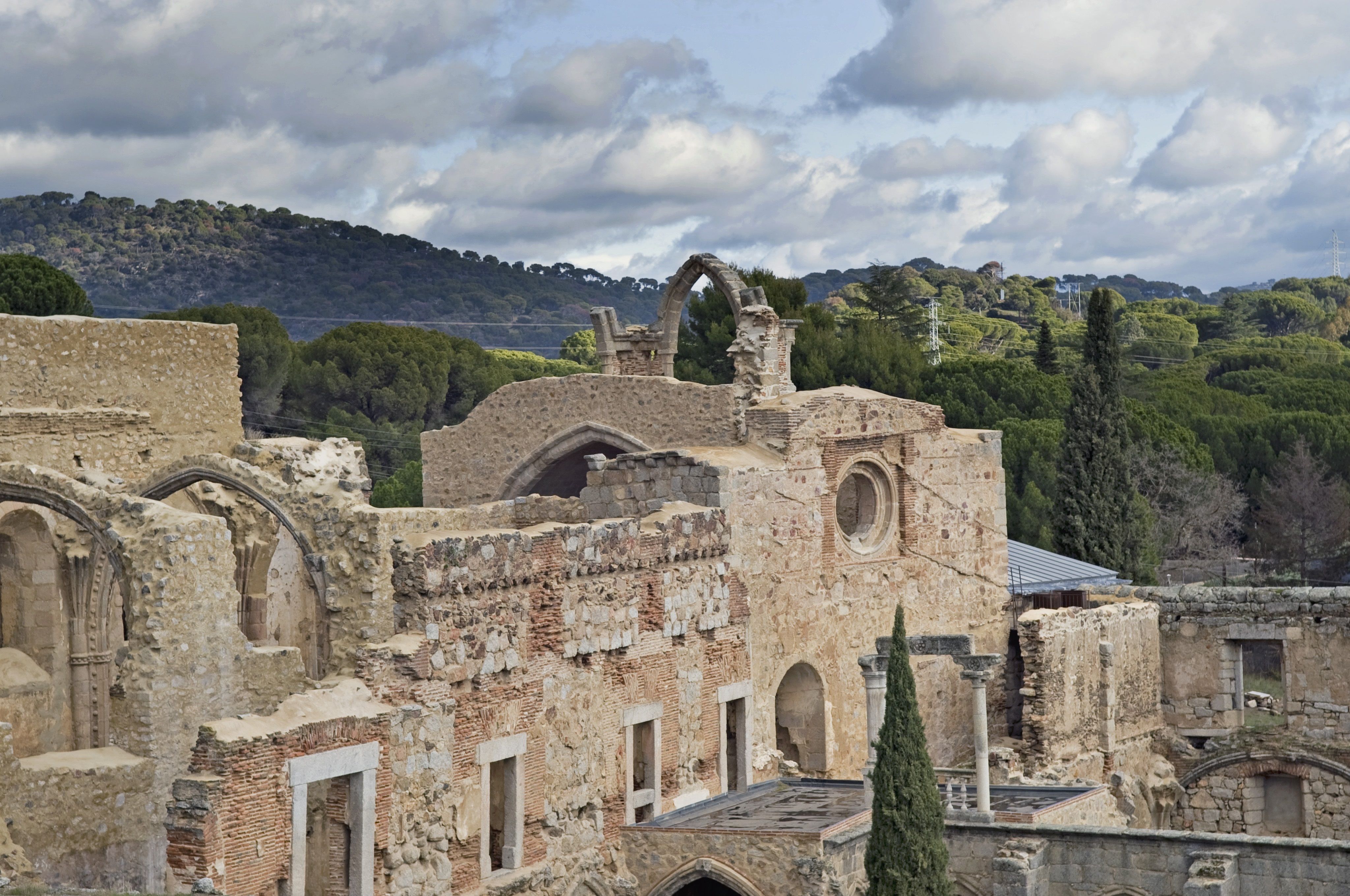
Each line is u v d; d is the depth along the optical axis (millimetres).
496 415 63875
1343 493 122875
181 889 34562
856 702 57469
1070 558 75625
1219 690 66250
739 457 54125
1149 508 103188
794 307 112875
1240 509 122062
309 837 39906
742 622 52469
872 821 40031
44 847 35562
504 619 43000
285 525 41406
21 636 46469
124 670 37812
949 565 61781
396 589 40562
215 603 38875
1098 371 83062
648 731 48750
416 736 40031
